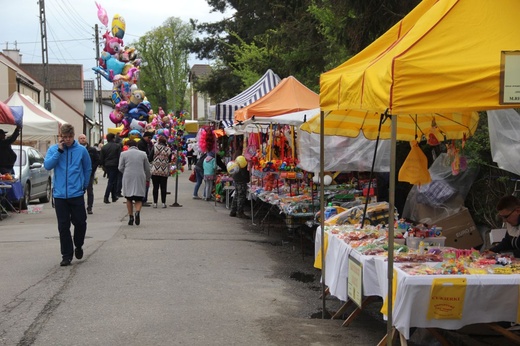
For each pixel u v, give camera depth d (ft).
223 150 60.80
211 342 17.71
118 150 59.26
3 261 29.35
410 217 26.89
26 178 54.08
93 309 21.03
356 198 31.91
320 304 22.82
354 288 18.28
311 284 25.98
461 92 13.30
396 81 13.48
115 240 35.47
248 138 46.88
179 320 19.85
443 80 13.34
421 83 13.42
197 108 240.12
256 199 46.01
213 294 23.49
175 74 238.07
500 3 14.49
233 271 27.84
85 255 30.73
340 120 25.34
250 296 23.45
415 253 17.65
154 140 72.54
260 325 19.57
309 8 43.19
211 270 27.84
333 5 36.27
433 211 25.88
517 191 24.59
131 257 30.27
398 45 15.49
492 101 13.17
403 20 19.16
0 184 47.93
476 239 24.84
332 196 31.86
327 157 32.22
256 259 30.94
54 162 27.84
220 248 33.58
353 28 33.24
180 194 70.18
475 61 13.37
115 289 23.86
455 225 24.71
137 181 41.68
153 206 54.75
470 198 27.99
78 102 201.26
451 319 15.17
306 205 31.53
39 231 40.19
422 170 21.97
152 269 27.61
